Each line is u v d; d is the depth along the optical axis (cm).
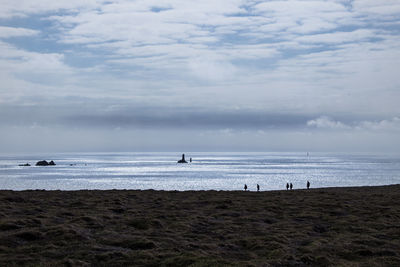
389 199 4000
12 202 3142
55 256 1603
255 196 4253
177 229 2227
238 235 2128
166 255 1656
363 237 2119
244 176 18012
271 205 3328
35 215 2512
